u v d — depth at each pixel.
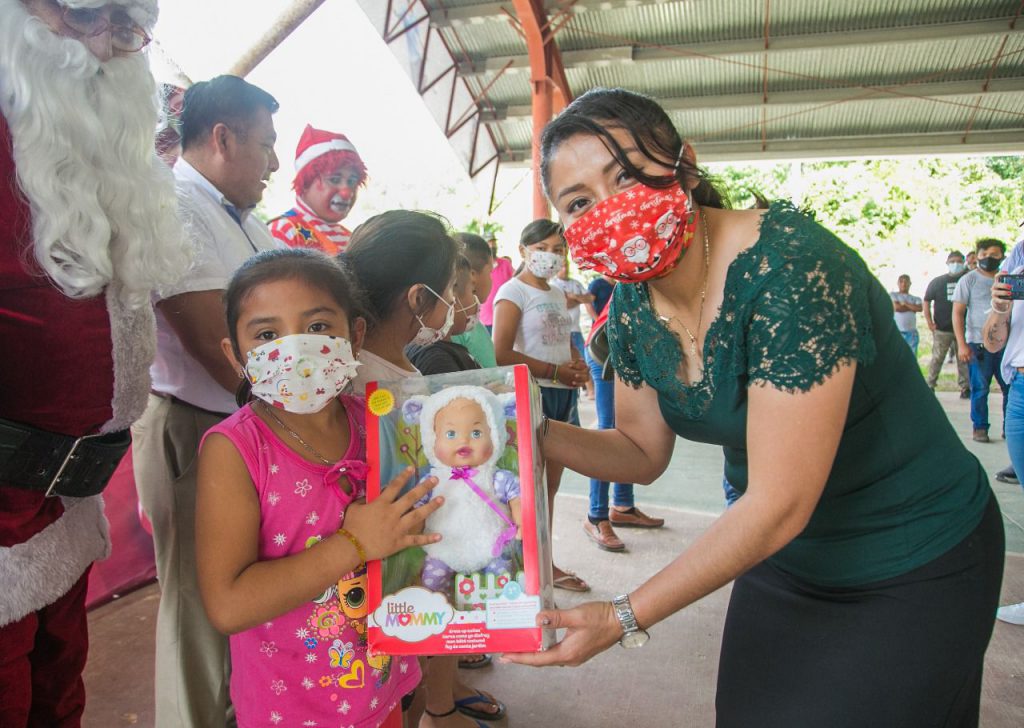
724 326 1.08
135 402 1.21
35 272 1.00
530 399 1.12
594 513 3.51
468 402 1.11
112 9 1.07
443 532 1.08
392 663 1.31
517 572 1.06
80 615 1.28
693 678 2.35
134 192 1.14
